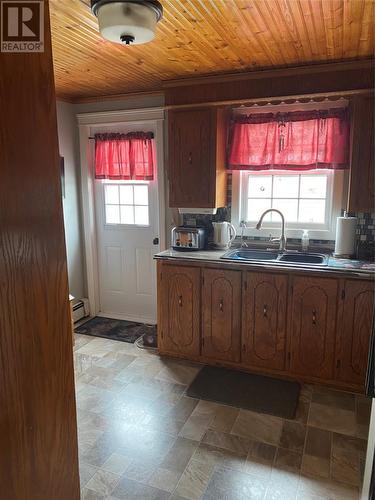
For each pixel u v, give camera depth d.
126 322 4.14
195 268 3.11
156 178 3.85
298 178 3.31
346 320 2.71
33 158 0.87
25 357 0.88
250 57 2.64
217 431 2.38
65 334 1.02
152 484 1.96
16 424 0.86
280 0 1.78
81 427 2.41
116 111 3.78
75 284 4.20
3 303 0.81
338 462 2.11
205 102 3.17
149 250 4.04
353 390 2.77
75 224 4.12
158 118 3.63
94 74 3.04
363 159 2.79
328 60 2.71
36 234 0.89
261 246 3.43
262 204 3.45
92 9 1.83
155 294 4.08
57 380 1.00
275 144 3.21
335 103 3.03
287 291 2.84
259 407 2.62
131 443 2.27
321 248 3.25
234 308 3.03
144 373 3.08
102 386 2.89
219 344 3.13
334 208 3.17
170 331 3.30
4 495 0.84
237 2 1.81
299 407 2.62
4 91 0.78
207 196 3.26
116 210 4.11
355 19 2.00
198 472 2.04
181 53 2.54
